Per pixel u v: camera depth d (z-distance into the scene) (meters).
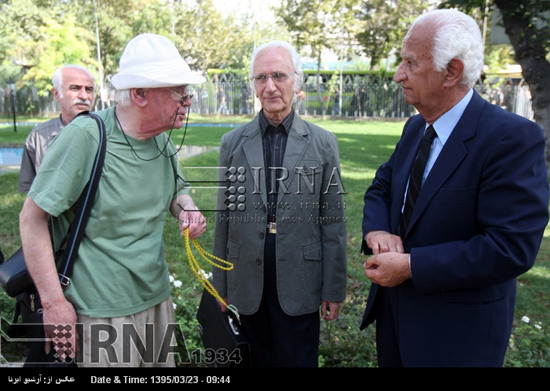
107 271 2.03
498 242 1.79
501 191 1.81
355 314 3.44
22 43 23.67
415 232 2.03
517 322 3.82
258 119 2.56
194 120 23.67
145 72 1.97
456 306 1.97
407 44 1.94
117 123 2.06
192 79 2.03
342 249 2.59
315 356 2.67
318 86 26.73
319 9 26.59
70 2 27.67
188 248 2.30
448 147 1.94
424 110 2.01
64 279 1.98
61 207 1.91
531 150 1.81
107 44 29.48
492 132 1.86
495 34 10.41
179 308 3.51
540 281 4.59
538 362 3.05
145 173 2.10
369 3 26.39
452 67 1.86
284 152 2.48
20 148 13.42
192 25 33.94
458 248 1.87
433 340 2.00
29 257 1.91
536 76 9.12
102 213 2.00
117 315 2.04
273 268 2.54
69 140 1.93
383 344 2.30
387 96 25.77
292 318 2.58
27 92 26.39
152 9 30.14
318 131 2.53
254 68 2.42
